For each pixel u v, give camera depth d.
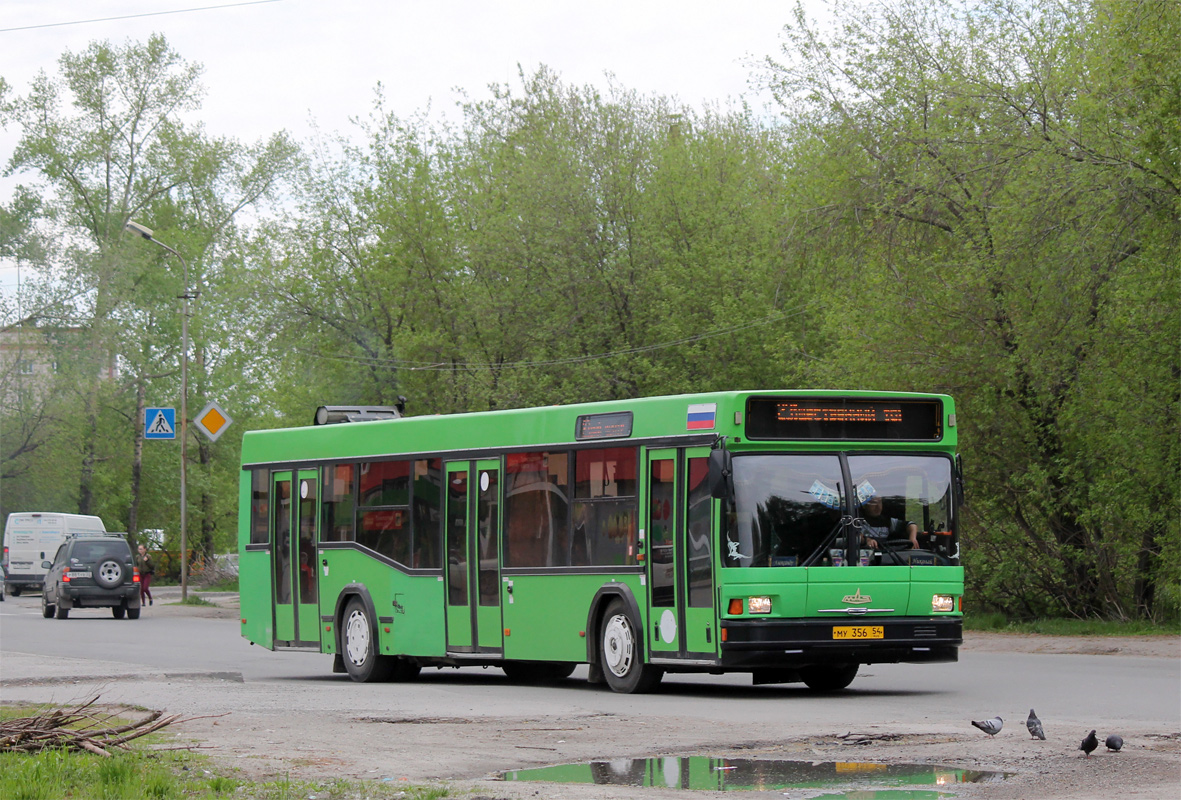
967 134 28.23
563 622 16.41
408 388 47.41
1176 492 25.28
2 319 63.97
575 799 8.04
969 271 27.06
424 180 47.66
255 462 21.38
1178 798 8.10
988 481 28.72
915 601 15.04
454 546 17.88
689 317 44.41
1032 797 8.20
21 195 64.88
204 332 65.81
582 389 44.38
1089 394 26.39
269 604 20.91
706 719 12.49
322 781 8.68
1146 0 23.36
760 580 14.47
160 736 11.08
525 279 46.38
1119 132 25.06
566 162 45.72
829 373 30.92
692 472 15.04
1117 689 15.35
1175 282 24.11
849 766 9.49
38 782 8.16
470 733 11.46
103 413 67.31
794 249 32.19
